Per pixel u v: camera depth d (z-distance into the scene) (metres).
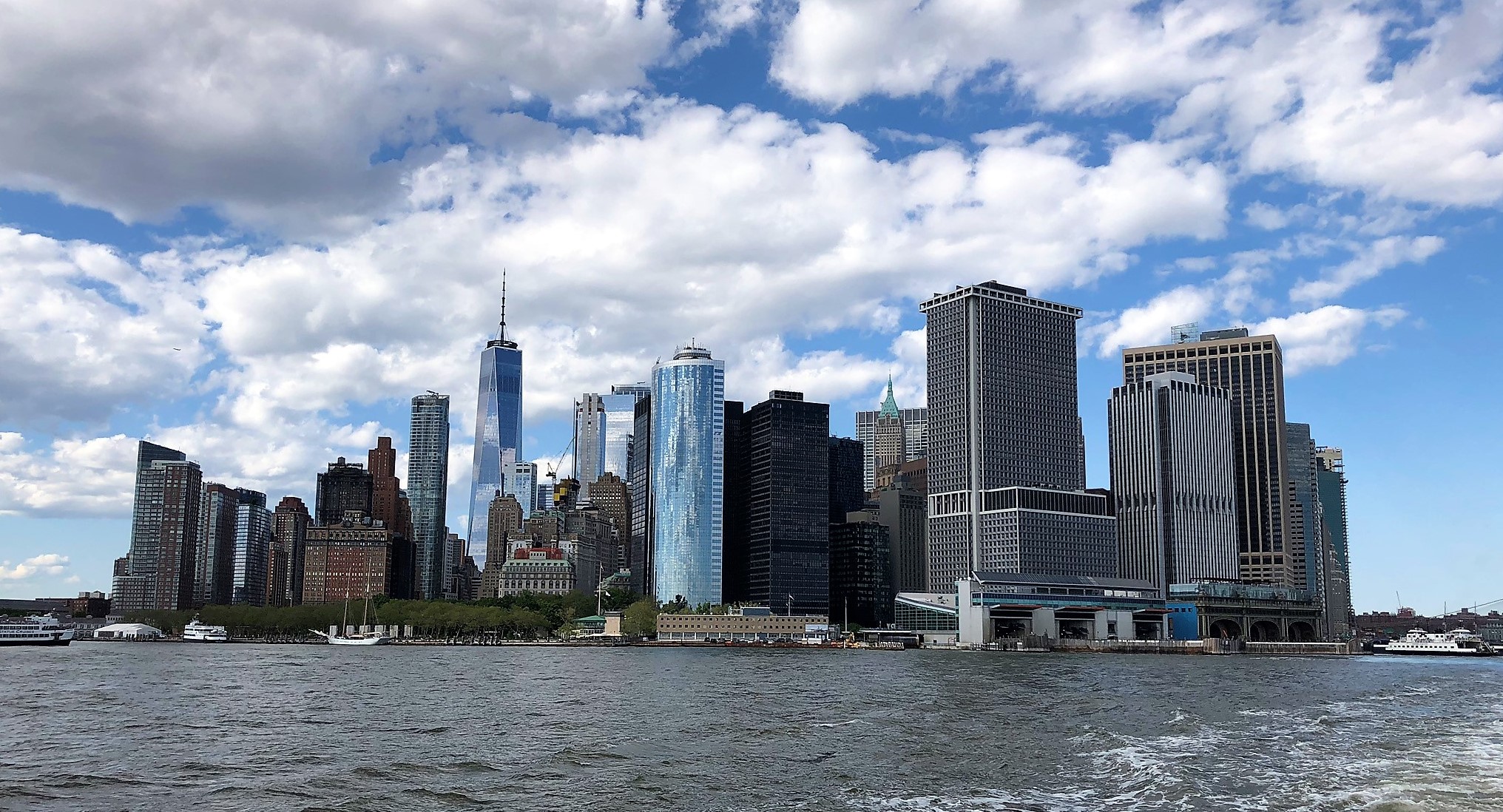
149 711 159.38
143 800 89.44
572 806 86.44
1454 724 142.50
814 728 136.00
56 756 113.12
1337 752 112.81
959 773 99.94
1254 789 91.06
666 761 108.19
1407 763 105.06
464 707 167.62
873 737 127.38
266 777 99.31
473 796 90.19
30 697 185.12
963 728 136.25
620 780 97.25
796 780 96.56
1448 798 86.94
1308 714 155.12
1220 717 149.62
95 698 182.25
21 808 86.69
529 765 105.94
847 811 84.38
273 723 144.38
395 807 86.50
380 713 157.75
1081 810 83.81
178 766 105.75
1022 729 134.50
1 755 113.81
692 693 199.00
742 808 85.19
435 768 104.25
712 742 122.88
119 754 113.81
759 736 128.38
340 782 96.88
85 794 91.88
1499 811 82.38
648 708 166.12
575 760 108.75
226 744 122.12
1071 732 131.12
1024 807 84.88
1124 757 108.94
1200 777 97.12
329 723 144.38
